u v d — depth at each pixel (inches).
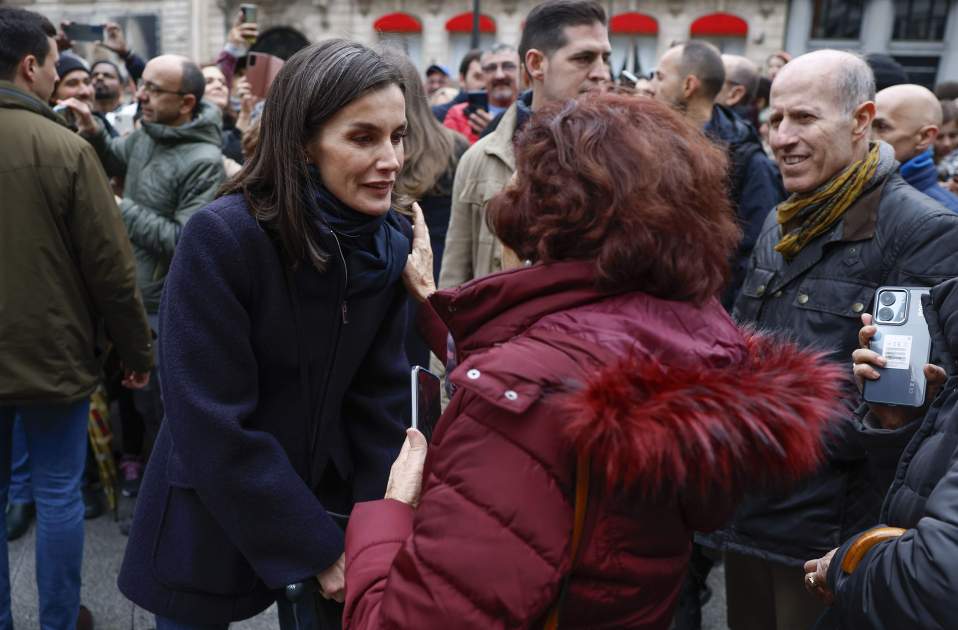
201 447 53.7
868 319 61.6
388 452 65.0
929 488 47.2
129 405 147.9
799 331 75.7
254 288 55.4
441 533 34.8
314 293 57.3
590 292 37.7
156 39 812.0
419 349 102.7
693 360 35.9
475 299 39.4
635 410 32.6
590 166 36.6
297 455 60.2
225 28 800.9
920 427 51.5
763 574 83.4
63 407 92.2
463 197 101.0
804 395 36.7
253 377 56.2
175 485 58.8
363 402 64.9
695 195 37.3
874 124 114.7
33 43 89.2
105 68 207.2
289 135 53.7
